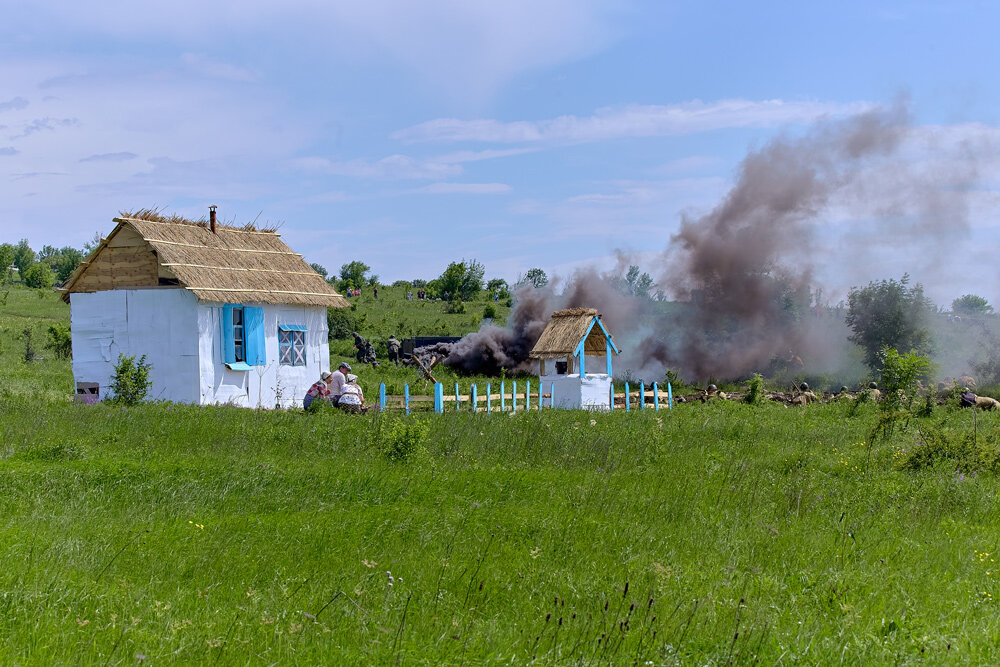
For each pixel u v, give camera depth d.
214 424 17.64
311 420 18.64
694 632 7.39
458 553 9.62
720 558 9.87
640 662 6.70
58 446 14.65
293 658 6.60
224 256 25.69
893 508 12.24
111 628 6.98
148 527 10.22
